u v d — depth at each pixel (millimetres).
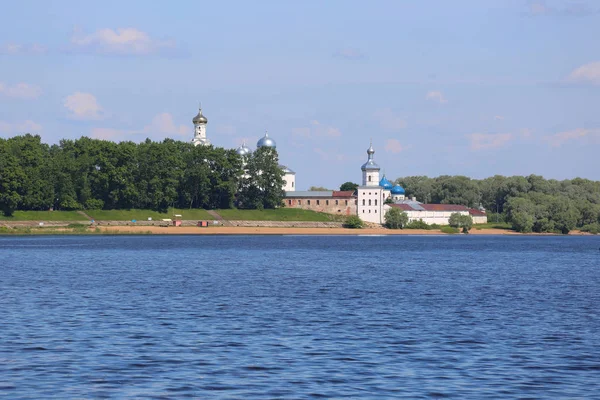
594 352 64688
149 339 69000
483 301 98688
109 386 52844
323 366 58750
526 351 64875
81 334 71312
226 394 50969
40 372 56562
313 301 96625
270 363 59625
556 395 51438
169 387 52594
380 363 59875
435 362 60406
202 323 78125
